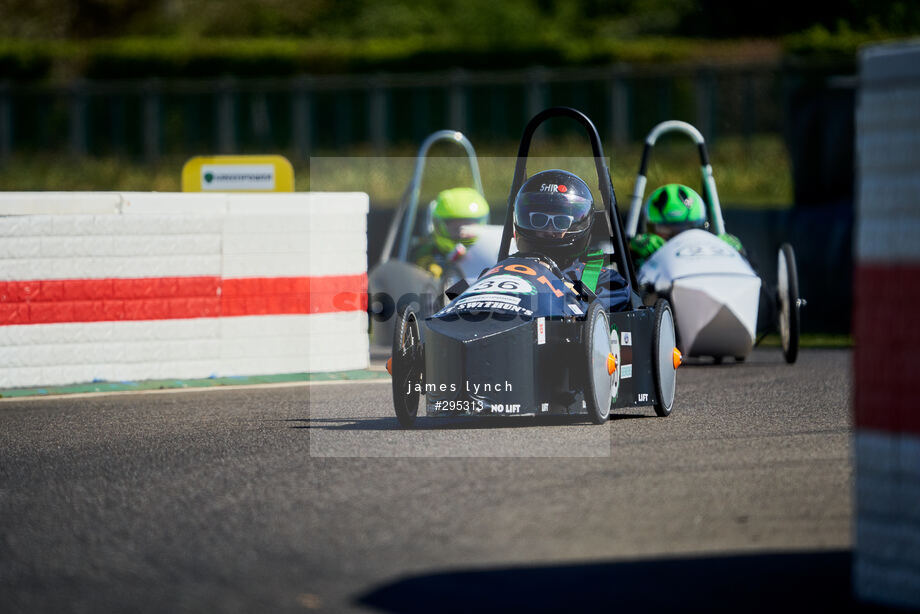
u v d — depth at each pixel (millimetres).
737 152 89125
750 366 38750
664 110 102625
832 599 14734
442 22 150875
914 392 14141
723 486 20266
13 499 20859
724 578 15523
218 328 36156
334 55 119125
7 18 154625
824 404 29875
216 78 121250
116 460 23969
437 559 16500
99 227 34625
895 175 14406
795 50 101312
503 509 18953
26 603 15242
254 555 16938
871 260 14656
